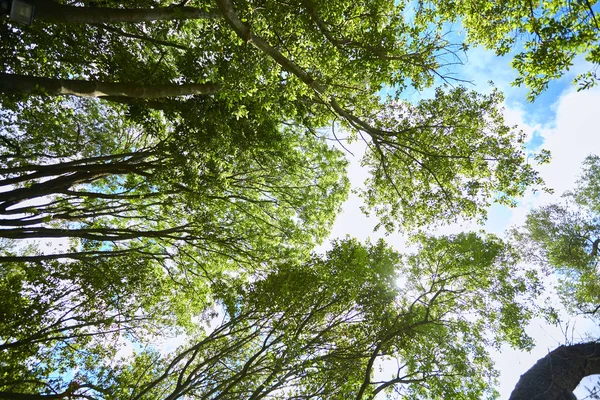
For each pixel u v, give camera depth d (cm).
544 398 575
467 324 1007
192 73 875
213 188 1003
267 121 1095
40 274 926
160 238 1309
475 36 920
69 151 1289
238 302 931
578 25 569
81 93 729
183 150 920
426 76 934
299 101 1033
